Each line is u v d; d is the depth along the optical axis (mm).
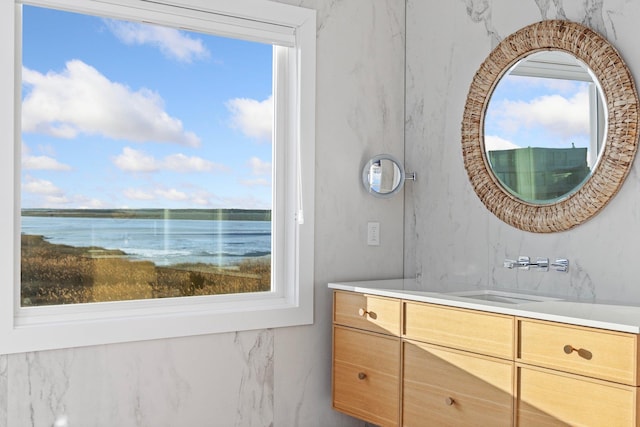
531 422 2342
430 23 3465
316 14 3291
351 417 3432
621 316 2223
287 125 3295
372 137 3488
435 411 2695
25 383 2598
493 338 2473
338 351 3186
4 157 2553
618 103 2617
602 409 2129
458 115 3303
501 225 3096
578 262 2787
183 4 2938
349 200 3408
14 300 2629
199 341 2984
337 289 3191
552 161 2871
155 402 2875
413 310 2793
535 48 2936
